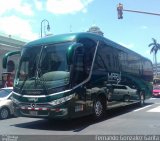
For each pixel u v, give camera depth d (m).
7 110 16.56
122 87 18.55
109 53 16.69
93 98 14.46
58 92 12.55
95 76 14.67
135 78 21.48
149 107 21.70
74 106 12.82
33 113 13.01
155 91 39.12
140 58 23.23
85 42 13.91
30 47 13.91
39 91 12.89
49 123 14.69
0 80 34.97
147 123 14.07
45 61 13.23
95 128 12.94
